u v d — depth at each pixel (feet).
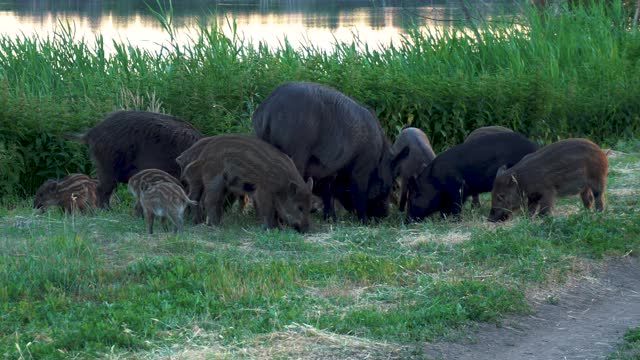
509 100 67.82
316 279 35.86
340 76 65.36
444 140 66.80
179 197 42.47
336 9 181.98
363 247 41.78
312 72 65.77
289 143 45.32
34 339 28.50
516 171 45.96
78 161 57.00
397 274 36.52
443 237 42.96
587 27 86.48
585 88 74.38
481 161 48.29
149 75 65.16
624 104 74.13
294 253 40.24
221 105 60.13
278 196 43.80
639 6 93.97
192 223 45.80
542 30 84.74
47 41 70.74
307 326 29.76
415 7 145.59
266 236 41.91
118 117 48.16
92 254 38.06
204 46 68.95
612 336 31.48
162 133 47.73
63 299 32.09
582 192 47.88
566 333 31.86
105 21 150.61
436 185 48.57
